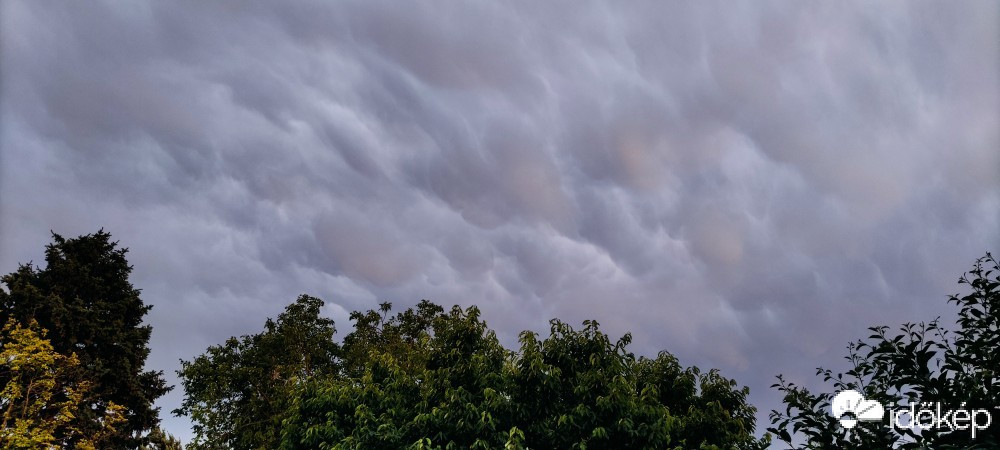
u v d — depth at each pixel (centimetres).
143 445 3212
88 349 3209
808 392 534
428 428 1598
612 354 1719
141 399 3234
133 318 3516
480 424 1516
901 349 495
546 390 1623
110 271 3503
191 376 3106
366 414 1709
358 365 3073
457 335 1825
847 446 472
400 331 3322
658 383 1855
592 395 1584
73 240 3444
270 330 3297
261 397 3055
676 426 1603
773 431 518
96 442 2970
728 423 1666
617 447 1541
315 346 3222
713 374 1888
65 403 2823
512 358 1698
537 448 1588
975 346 466
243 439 2856
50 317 3038
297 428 1928
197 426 3011
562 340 1767
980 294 499
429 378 1731
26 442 2517
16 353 2658
